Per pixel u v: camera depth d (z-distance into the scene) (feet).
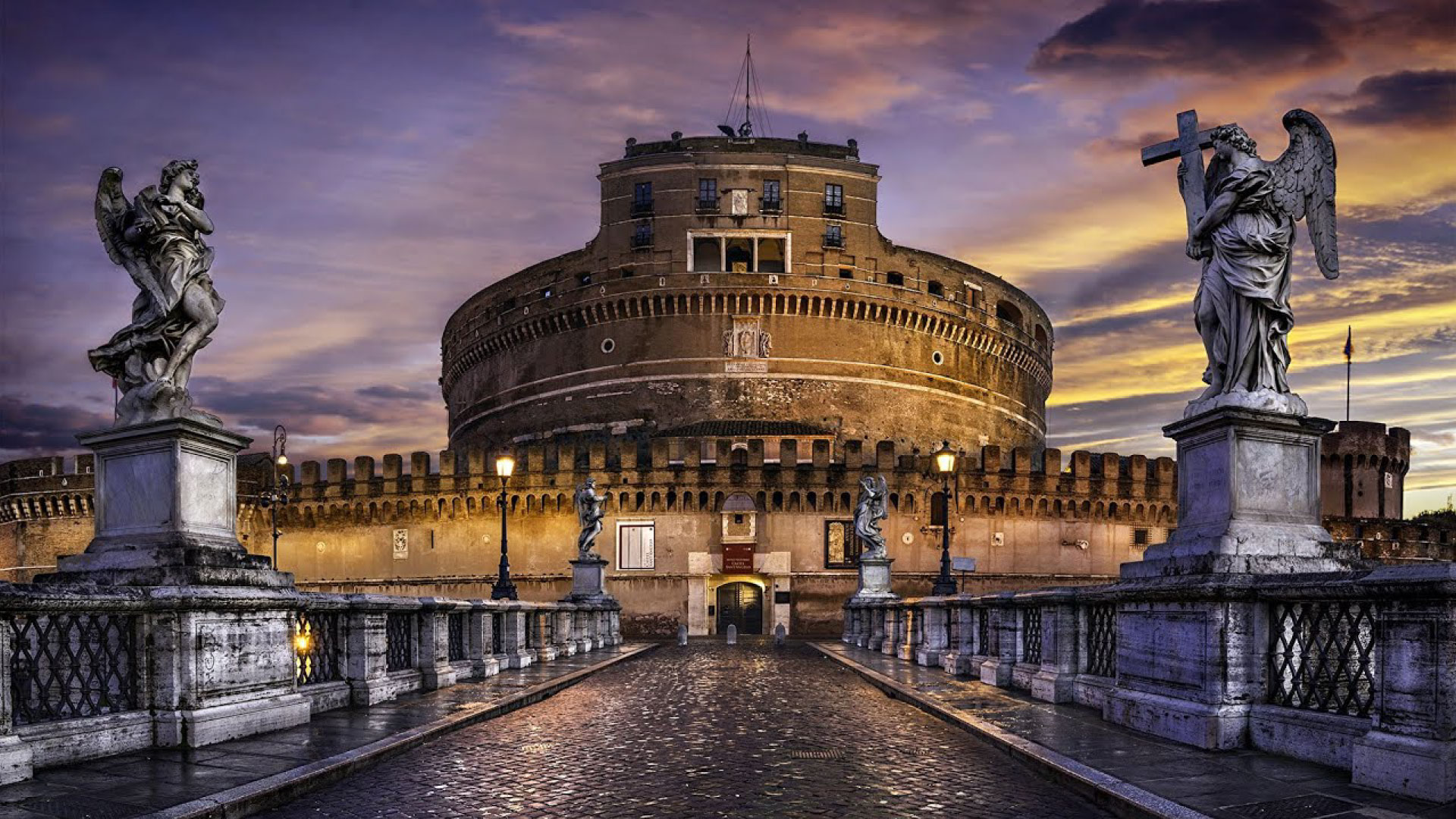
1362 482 287.89
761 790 33.47
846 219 286.87
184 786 30.32
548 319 297.74
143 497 39.88
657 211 284.61
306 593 44.42
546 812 30.32
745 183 284.20
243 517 271.49
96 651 36.27
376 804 31.09
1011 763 36.73
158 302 40.19
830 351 283.59
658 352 282.97
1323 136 38.34
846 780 34.96
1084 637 49.70
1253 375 37.68
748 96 321.73
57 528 270.05
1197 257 39.93
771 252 296.51
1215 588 33.96
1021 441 334.24
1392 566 30.53
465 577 248.93
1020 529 249.14
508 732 46.42
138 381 40.47
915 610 96.89
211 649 38.09
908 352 294.66
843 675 84.02
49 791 29.66
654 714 54.34
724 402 279.28
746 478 238.89
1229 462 36.50
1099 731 39.65
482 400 326.24
